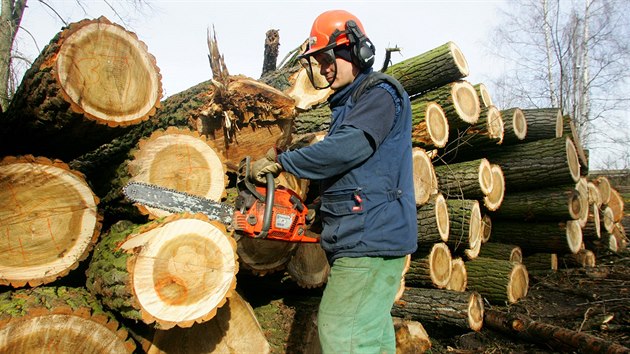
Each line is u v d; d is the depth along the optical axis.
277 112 3.04
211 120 2.95
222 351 2.53
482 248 5.24
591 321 3.82
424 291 3.90
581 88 15.88
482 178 4.52
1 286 2.23
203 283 2.09
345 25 1.94
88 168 2.79
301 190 3.21
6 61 7.88
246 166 2.00
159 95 2.47
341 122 1.88
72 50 2.13
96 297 2.25
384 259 1.81
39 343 1.88
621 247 7.15
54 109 2.19
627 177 15.05
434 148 4.29
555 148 5.17
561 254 5.82
